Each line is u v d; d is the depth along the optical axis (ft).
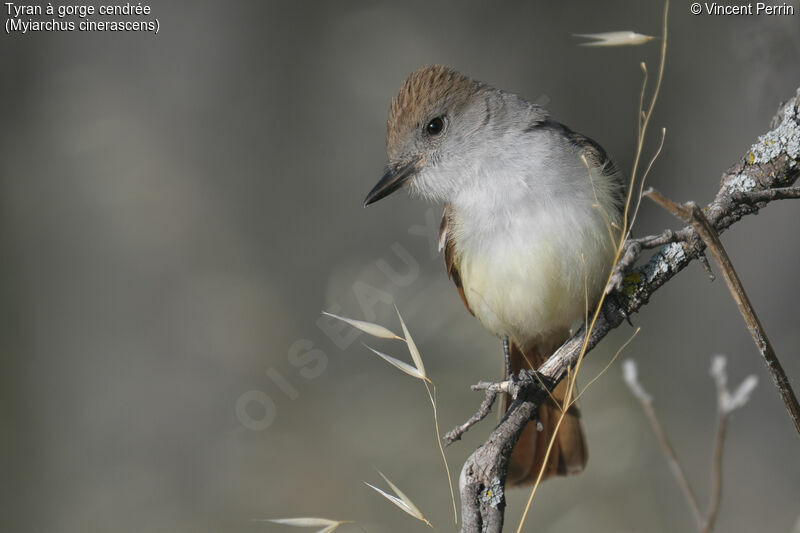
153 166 41.73
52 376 40.75
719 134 39.83
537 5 44.80
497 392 15.98
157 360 40.45
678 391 37.63
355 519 34.30
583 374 35.94
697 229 13.26
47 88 42.93
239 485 36.29
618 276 14.56
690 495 16.57
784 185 15.56
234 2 43.60
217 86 43.29
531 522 32.65
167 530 36.55
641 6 43.32
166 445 39.11
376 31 44.04
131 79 42.91
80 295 41.27
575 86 44.27
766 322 35.58
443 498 34.01
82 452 39.68
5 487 38.93
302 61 44.06
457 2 44.86
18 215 41.65
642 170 42.68
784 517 33.88
